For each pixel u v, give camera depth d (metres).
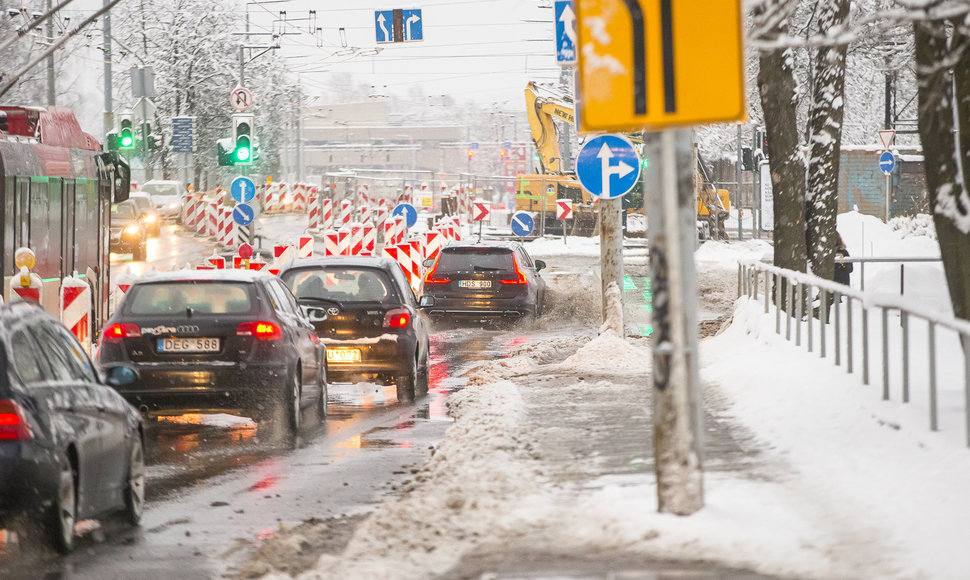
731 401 23.61
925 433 17.41
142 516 17.66
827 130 37.94
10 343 15.02
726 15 12.70
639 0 12.77
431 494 16.98
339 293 31.16
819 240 38.09
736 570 12.02
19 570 14.39
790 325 30.67
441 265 50.19
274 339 25.09
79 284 32.59
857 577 11.65
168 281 25.58
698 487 13.84
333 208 107.94
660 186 13.30
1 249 32.50
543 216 108.62
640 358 33.19
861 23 14.98
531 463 18.47
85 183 40.84
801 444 18.47
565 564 12.52
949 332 33.25
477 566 12.66
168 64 143.00
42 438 14.67
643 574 11.91
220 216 91.12
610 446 19.70
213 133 147.88
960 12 15.55
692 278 13.54
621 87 12.84
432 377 36.00
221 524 17.05
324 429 26.59
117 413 17.11
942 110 20.25
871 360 26.12
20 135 35.56
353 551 13.84
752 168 100.06
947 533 12.86
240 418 28.42
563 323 52.69
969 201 20.34
